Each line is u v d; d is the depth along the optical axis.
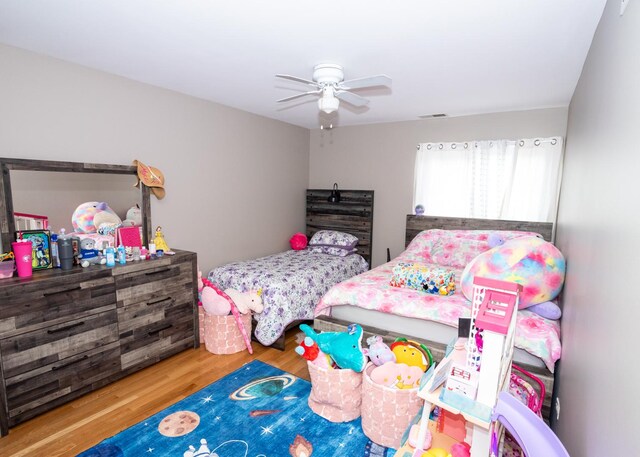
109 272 2.47
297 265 3.92
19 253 2.16
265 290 3.26
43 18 1.88
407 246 4.41
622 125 1.07
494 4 1.64
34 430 2.07
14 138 2.33
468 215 4.10
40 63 2.41
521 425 1.06
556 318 2.23
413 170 4.45
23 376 2.10
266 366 2.90
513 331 1.36
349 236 4.72
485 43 2.08
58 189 2.53
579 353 1.49
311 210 5.19
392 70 2.56
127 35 2.08
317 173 5.25
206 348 3.17
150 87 3.10
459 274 3.32
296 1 1.65
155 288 2.78
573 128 2.80
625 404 0.84
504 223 3.85
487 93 3.12
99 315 2.44
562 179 3.47
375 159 4.72
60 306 2.24
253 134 4.25
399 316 2.51
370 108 3.78
